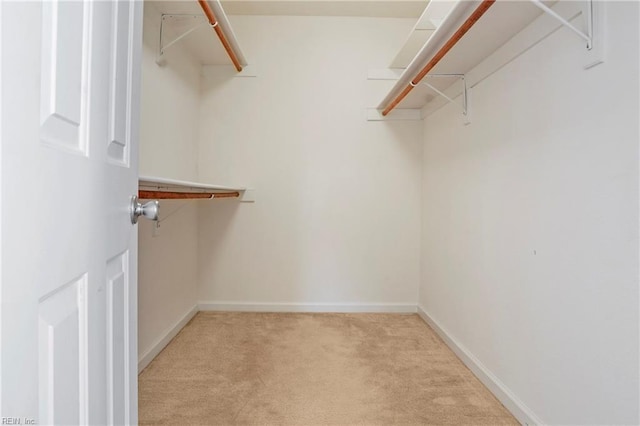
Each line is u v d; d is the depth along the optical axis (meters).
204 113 2.78
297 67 2.80
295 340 2.25
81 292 0.57
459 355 2.03
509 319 1.55
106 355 0.68
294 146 2.81
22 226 0.41
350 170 2.83
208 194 2.06
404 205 2.85
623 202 0.98
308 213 2.83
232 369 1.85
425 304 2.71
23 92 0.41
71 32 0.52
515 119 1.52
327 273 2.85
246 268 2.83
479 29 1.45
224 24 2.00
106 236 0.67
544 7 1.09
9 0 0.38
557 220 1.25
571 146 1.18
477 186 1.87
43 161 0.45
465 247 2.01
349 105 2.81
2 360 0.38
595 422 1.08
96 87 0.61
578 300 1.15
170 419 1.43
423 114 2.74
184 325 2.48
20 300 0.41
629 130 0.96
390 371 1.86
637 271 0.94
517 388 1.48
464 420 1.46
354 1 2.60
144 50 1.86
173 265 2.30
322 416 1.47
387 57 2.81
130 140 0.80
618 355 1.00
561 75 1.23
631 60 0.96
